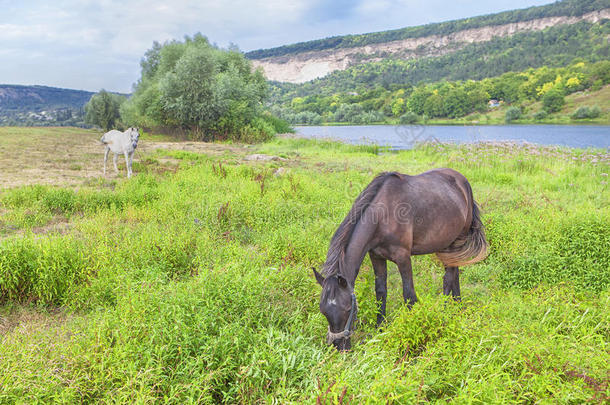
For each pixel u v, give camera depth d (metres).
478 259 4.59
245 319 3.37
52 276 4.46
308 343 3.30
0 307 4.37
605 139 33.47
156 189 9.33
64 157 16.41
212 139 29.89
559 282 4.57
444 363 2.87
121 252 5.05
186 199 8.31
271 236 6.07
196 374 2.64
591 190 9.91
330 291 3.01
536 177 11.70
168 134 32.53
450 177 4.58
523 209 7.99
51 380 2.54
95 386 2.56
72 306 4.25
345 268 3.40
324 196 8.86
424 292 4.46
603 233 5.40
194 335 3.02
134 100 35.31
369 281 4.34
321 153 20.47
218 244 5.85
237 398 2.69
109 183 10.95
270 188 9.64
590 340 3.07
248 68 38.56
